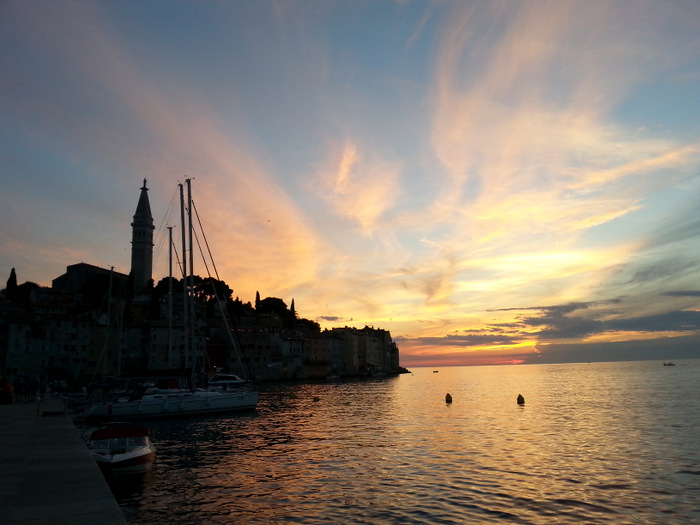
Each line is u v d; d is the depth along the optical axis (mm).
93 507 12148
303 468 29328
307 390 117438
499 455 33375
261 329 156875
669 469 28656
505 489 24281
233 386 82875
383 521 19516
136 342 121375
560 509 21047
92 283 145750
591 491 23875
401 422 53312
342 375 188500
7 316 103938
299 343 170750
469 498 22688
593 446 36938
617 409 65062
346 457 32812
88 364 111000
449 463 30672
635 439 40031
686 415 56312
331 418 57188
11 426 29125
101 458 25703
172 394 55594
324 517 19969
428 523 19266
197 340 130750
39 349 104500
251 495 23234
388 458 32406
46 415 35969
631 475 27250
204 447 37000
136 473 26500
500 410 66938
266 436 42750
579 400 81562
